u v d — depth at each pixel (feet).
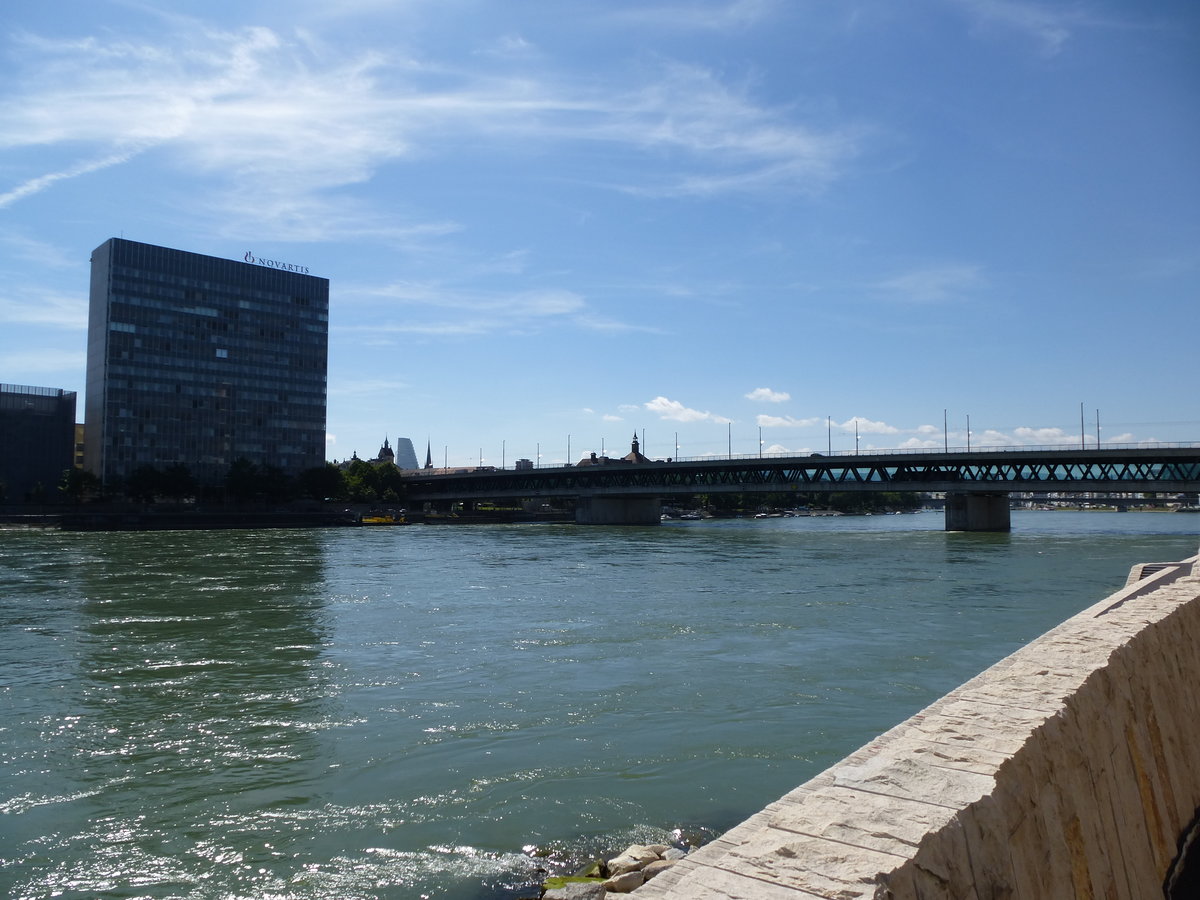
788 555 278.46
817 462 465.47
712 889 14.80
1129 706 32.01
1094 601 152.76
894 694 84.28
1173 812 33.14
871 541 360.69
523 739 70.18
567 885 41.42
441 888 43.91
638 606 151.12
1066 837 22.67
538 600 160.45
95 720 76.64
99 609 148.66
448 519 609.42
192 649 110.73
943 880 16.31
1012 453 400.67
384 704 81.71
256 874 45.96
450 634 121.49
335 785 59.77
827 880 14.79
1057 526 574.97
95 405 618.44
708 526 581.53
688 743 68.74
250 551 302.45
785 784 59.31
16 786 59.88
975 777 19.60
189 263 645.10
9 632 124.57
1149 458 367.04
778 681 90.12
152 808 55.62
